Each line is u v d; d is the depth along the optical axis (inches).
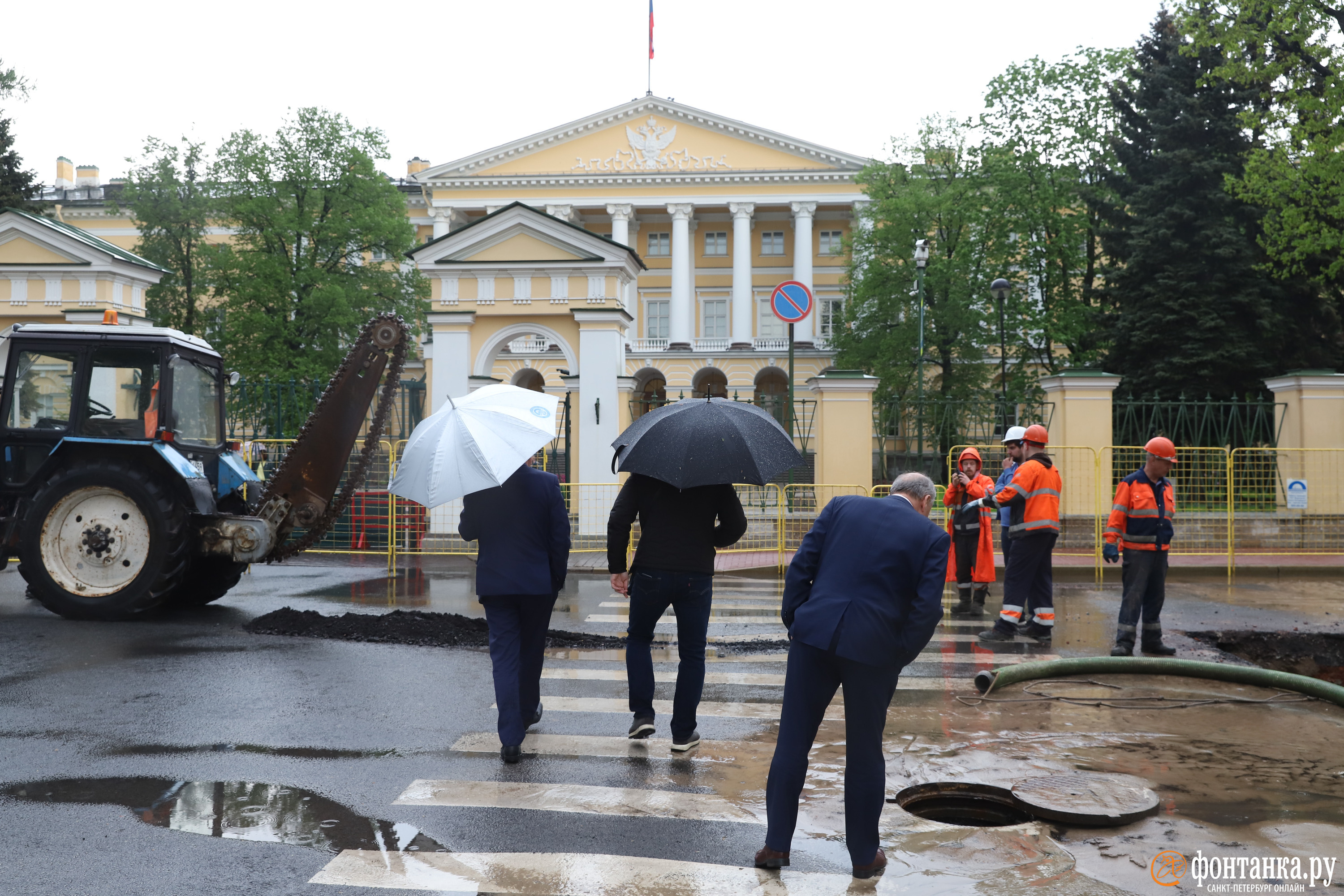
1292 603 466.0
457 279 681.6
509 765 208.8
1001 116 1332.4
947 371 1438.2
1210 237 984.3
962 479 435.5
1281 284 1001.5
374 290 1507.1
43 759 208.4
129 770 202.1
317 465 400.8
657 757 215.5
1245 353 956.0
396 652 320.5
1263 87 1006.4
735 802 187.0
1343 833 175.2
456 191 2412.6
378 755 214.4
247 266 1382.9
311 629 351.6
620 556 219.1
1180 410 682.8
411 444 223.8
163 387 389.1
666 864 157.9
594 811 181.2
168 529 371.9
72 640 333.4
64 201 2353.6
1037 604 365.4
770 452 208.2
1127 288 1055.6
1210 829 177.0
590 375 665.0
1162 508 334.3
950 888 150.6
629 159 2381.9
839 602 156.3
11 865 154.4
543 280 673.6
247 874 152.1
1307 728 245.0
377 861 157.6
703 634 217.5
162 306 1507.1
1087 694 279.4
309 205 1470.2
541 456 666.2
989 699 274.2
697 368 2313.0
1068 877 155.6
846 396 673.6
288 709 250.5
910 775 205.0
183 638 339.9
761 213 2445.9
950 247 1460.4
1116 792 192.4
